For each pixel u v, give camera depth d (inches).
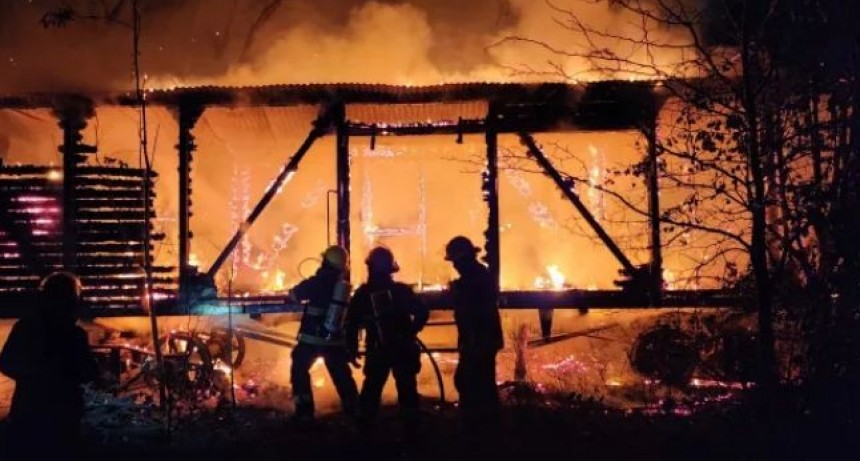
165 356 313.9
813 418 237.1
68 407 203.8
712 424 256.1
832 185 248.2
